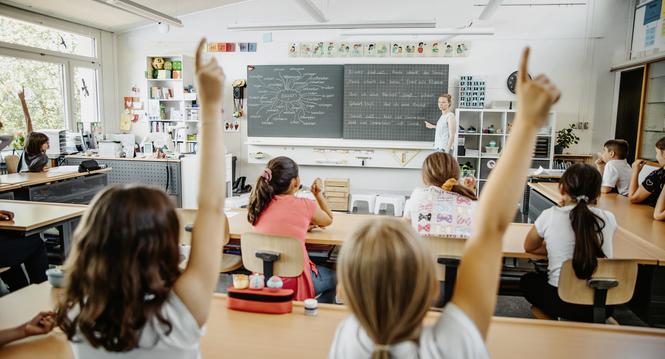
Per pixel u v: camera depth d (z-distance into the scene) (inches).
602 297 75.5
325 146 276.7
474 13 260.4
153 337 30.1
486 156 251.4
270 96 278.4
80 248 29.4
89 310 29.0
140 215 29.0
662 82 219.1
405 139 268.2
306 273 91.4
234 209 134.0
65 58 267.6
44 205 132.3
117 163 252.7
